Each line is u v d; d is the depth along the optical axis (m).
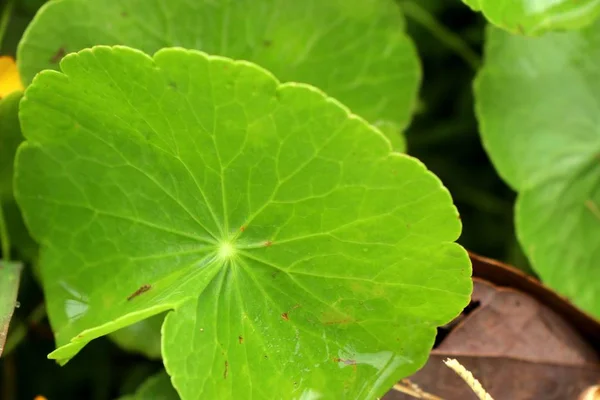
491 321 0.23
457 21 0.28
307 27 0.23
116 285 0.22
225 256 0.21
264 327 0.21
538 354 0.23
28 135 0.21
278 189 0.20
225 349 0.21
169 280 0.21
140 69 0.20
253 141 0.20
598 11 0.22
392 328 0.21
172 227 0.21
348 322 0.21
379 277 0.21
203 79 0.19
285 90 0.19
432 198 0.20
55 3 0.22
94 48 0.20
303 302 0.21
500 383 0.23
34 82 0.20
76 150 0.22
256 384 0.21
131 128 0.21
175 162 0.21
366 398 0.21
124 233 0.22
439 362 0.22
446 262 0.20
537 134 0.25
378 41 0.24
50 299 0.22
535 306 0.23
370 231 0.20
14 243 0.23
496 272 0.22
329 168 0.20
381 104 0.24
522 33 0.22
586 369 0.23
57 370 0.26
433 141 0.28
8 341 0.24
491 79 0.25
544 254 0.25
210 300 0.21
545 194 0.25
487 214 0.27
